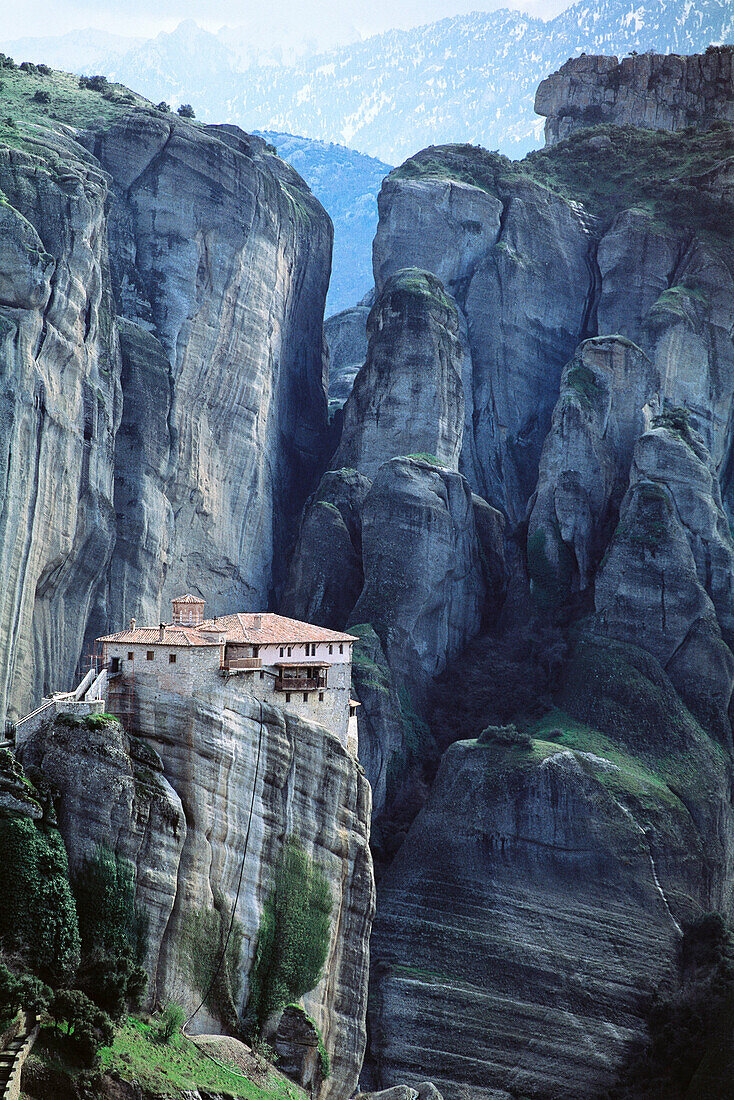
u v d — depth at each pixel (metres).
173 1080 84.56
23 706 148.75
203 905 93.75
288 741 100.62
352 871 103.75
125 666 96.56
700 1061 148.12
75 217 161.00
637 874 163.00
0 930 85.06
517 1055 151.38
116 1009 86.56
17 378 148.50
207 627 104.94
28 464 149.62
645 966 157.88
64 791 89.75
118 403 171.88
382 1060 150.75
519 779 165.25
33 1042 80.62
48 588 157.25
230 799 96.38
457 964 155.88
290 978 97.94
